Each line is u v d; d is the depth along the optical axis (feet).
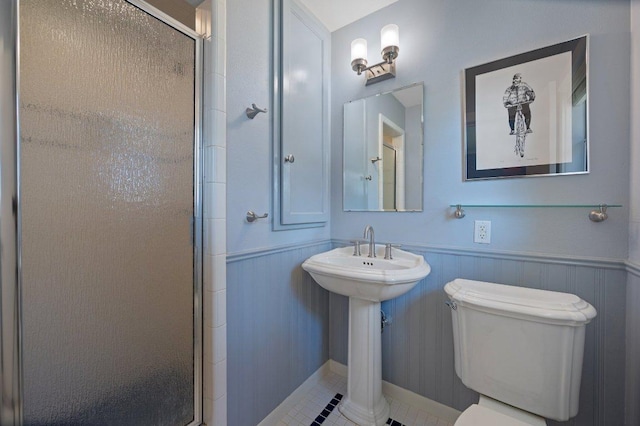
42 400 2.20
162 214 3.08
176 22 3.21
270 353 4.33
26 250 2.11
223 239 3.51
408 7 4.82
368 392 4.34
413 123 4.75
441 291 4.46
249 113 3.88
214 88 3.41
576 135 3.49
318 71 5.27
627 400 3.20
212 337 3.39
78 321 2.42
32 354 2.14
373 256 4.83
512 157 3.89
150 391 2.98
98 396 2.56
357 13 5.22
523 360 3.05
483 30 4.12
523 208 3.84
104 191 2.59
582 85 3.44
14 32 1.84
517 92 3.86
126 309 2.77
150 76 2.96
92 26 2.49
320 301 5.52
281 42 4.38
